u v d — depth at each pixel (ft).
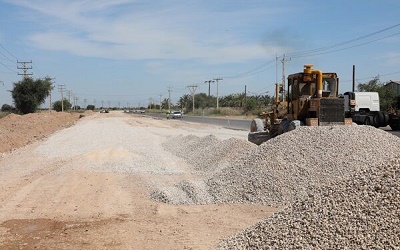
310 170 35.76
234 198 34.94
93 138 97.86
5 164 58.54
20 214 32.50
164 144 82.02
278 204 32.86
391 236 18.30
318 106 57.41
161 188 39.40
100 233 27.63
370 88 180.65
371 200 20.93
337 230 20.01
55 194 38.83
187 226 28.73
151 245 25.18
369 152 37.14
